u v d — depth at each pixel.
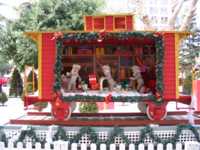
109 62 14.94
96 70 14.86
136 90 13.91
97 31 12.53
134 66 14.19
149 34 12.58
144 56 14.91
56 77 12.60
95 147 11.12
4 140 11.88
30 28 27.42
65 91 13.59
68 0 27.09
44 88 12.75
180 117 13.84
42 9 27.30
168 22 28.25
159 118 12.98
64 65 14.71
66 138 11.68
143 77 14.79
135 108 20.59
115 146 11.10
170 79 12.78
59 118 12.94
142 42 14.39
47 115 14.63
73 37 12.53
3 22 32.84
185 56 36.25
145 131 11.62
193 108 13.43
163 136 11.89
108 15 13.23
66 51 14.73
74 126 12.35
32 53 27.56
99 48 14.85
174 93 12.75
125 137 11.48
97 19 13.29
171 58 12.80
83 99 12.70
